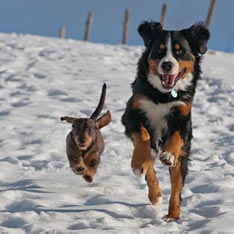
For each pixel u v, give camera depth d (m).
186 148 10.18
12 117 17.75
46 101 20.53
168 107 10.39
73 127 11.67
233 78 25.84
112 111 19.25
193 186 11.79
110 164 13.28
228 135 16.95
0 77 24.61
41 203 10.16
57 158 13.81
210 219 9.46
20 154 14.01
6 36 38.22
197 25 10.73
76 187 11.41
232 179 12.09
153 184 10.24
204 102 21.06
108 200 10.55
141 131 10.16
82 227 9.02
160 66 10.13
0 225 9.11
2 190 11.07
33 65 27.62
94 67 28.00
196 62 10.70
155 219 9.54
